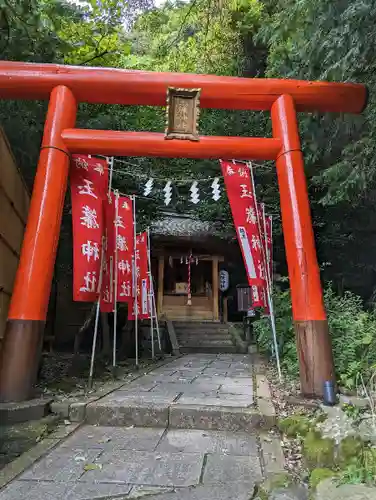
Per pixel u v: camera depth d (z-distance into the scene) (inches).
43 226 209.8
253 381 261.9
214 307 650.8
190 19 438.6
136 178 457.4
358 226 454.6
